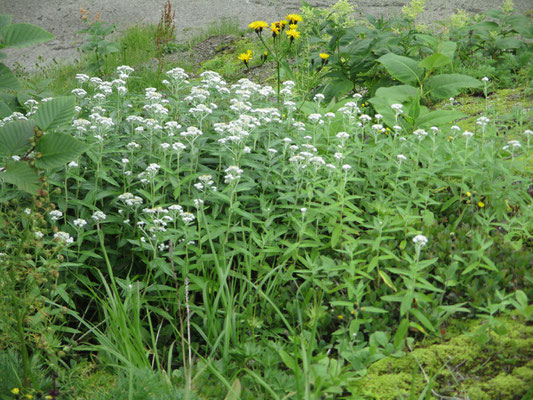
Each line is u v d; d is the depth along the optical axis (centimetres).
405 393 256
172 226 370
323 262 316
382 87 577
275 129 414
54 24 1591
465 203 381
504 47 684
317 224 351
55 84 998
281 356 261
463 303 283
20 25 256
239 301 319
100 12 1609
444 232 337
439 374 262
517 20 712
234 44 1158
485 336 266
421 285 270
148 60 1150
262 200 354
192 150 373
